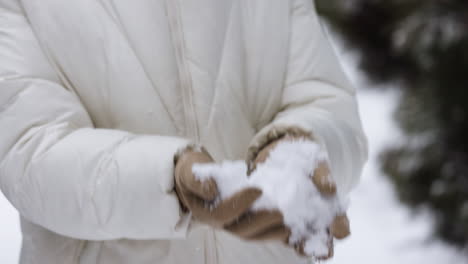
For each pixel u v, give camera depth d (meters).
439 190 5.56
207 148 1.65
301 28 1.78
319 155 1.47
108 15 1.62
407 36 6.04
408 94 6.36
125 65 1.61
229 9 1.70
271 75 1.72
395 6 7.72
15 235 4.04
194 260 1.62
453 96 5.75
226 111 1.66
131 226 1.47
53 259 1.64
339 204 1.42
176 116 1.64
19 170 1.51
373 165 7.05
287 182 1.41
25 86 1.55
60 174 1.48
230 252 1.64
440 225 5.75
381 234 5.94
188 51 1.65
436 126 5.80
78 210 1.48
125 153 1.46
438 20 5.88
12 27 1.59
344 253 5.61
